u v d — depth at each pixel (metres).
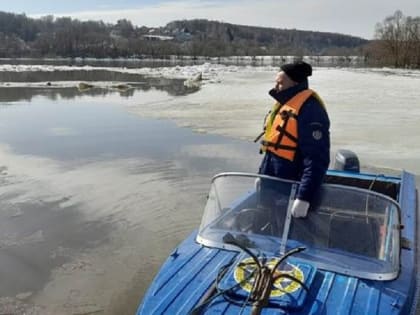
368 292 2.96
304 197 3.42
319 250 3.30
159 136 12.65
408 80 37.06
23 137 12.41
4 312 4.22
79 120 15.71
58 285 4.68
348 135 13.09
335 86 30.52
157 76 47.75
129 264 5.12
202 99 22.52
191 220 6.40
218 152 10.61
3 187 7.80
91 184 8.02
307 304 2.81
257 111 17.78
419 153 10.91
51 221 6.33
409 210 4.48
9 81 37.25
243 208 3.63
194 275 3.14
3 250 5.44
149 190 7.68
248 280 2.96
